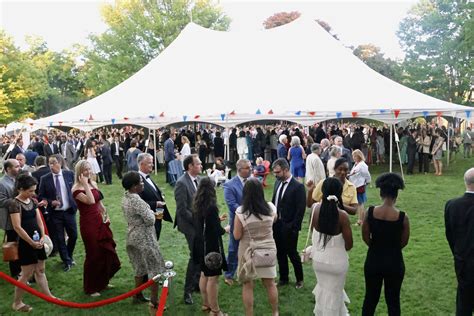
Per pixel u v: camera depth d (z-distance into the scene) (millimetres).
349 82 15797
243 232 4660
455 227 4113
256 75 16469
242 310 5281
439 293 5617
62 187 6836
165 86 16844
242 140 18734
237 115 14664
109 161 15695
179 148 20750
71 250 7012
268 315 5086
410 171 16609
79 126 16844
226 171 14688
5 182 6234
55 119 16547
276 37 18359
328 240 4293
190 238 5336
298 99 14945
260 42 18234
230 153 20688
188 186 5461
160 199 6109
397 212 4113
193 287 5574
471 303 4062
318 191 6492
